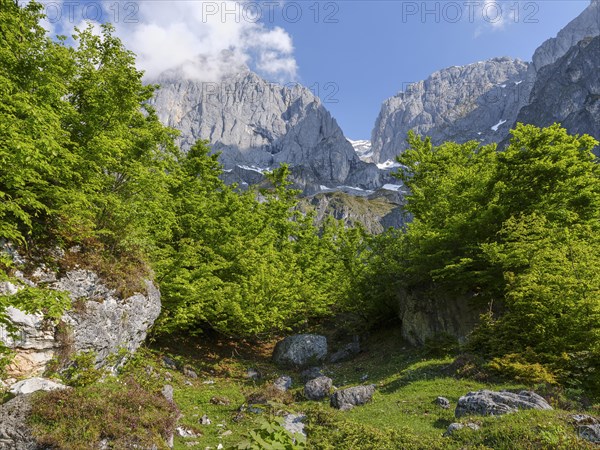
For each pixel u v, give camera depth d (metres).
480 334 20.58
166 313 22.38
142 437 9.23
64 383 12.99
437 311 26.81
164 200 22.08
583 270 17.80
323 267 40.06
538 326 17.58
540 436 9.51
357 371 25.53
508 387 15.64
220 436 13.36
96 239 17.17
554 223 22.84
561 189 24.14
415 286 29.75
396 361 25.25
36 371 12.73
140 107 18.77
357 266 37.47
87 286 15.27
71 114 14.30
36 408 8.94
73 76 15.79
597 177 26.20
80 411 9.18
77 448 8.36
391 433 12.16
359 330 35.81
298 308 32.62
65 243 15.40
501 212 24.06
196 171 29.92
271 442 4.48
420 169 34.16
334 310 43.31
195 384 20.94
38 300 8.16
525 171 24.56
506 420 10.92
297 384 23.70
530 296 18.58
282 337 36.38
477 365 18.84
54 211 13.16
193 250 23.67
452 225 25.25
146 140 18.48
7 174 9.92
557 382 15.28
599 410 12.92
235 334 29.41
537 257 19.75
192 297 22.88
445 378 18.58
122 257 17.98
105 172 18.16
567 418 10.52
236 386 21.83
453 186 27.91
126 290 17.02
